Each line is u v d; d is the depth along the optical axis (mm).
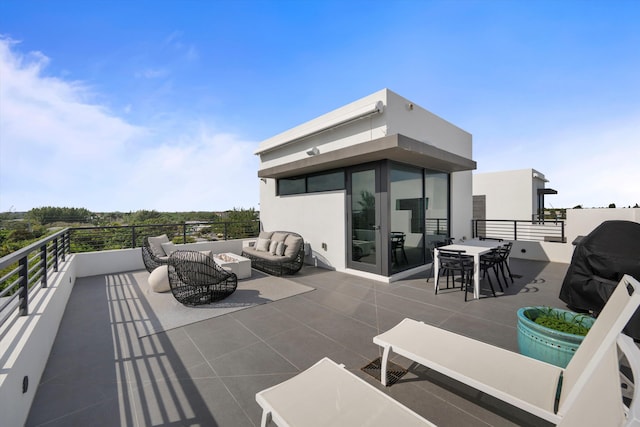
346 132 6398
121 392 2217
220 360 2684
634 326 2900
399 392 2182
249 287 5266
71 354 2809
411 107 6297
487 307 4062
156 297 4715
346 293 4844
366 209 6070
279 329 3385
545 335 2191
